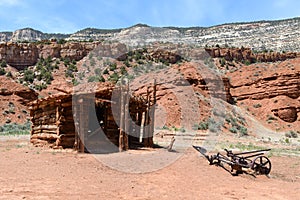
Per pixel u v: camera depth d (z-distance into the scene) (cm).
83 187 845
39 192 776
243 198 805
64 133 1673
